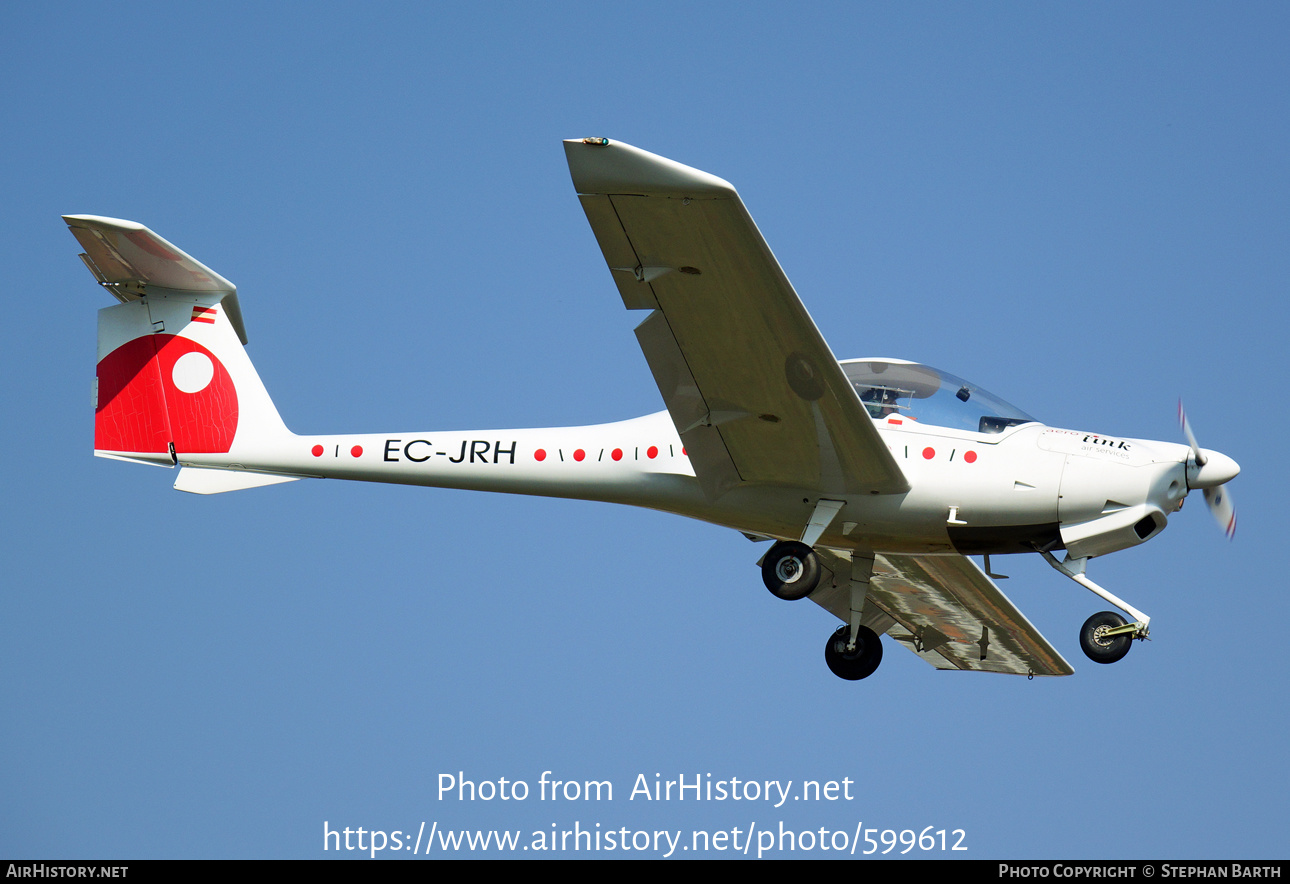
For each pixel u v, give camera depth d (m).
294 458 36.62
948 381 32.06
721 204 24.55
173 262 36.22
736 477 31.83
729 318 27.34
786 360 27.97
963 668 45.97
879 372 32.31
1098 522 30.75
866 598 41.53
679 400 29.81
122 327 37.84
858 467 30.41
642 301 27.55
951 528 31.30
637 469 33.47
